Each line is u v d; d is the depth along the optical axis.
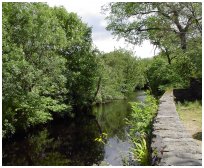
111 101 37.62
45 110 19.38
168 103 12.88
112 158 11.22
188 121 11.05
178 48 19.11
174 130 7.30
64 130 19.22
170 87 20.27
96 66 27.56
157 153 5.90
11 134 15.45
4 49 14.47
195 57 17.06
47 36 16.42
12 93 14.60
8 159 12.69
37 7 18.08
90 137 16.75
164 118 9.02
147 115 10.76
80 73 25.89
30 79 14.78
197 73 18.86
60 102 22.61
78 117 25.09
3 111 14.70
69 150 14.00
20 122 16.31
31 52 16.20
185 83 20.08
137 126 10.45
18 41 15.74
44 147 14.65
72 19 27.42
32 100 16.36
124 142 13.88
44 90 18.17
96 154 12.55
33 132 18.03
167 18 20.33
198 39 16.69
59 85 21.12
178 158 5.17
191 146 5.86
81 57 26.52
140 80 50.19
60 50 24.53
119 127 18.97
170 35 19.95
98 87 30.00
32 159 12.64
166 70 22.23
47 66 16.70
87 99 28.56
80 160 12.06
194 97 19.34
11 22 15.75
